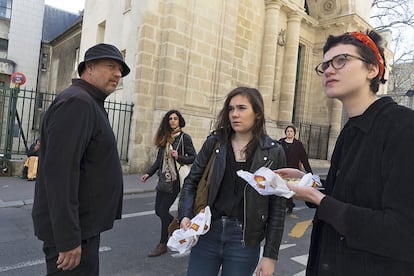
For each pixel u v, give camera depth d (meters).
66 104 2.10
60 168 1.99
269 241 2.30
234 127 2.42
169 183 4.56
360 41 1.53
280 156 2.43
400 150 1.32
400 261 1.34
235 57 15.07
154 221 6.21
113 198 2.32
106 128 2.30
